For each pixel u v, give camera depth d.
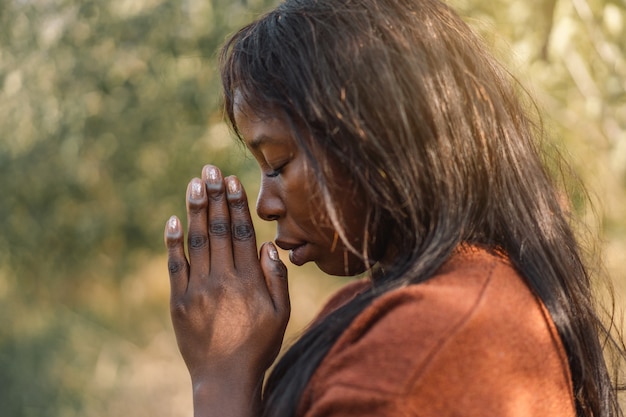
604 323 1.37
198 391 1.14
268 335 1.16
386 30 1.04
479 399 0.91
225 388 1.13
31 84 4.15
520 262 1.05
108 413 4.56
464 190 1.02
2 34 4.09
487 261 1.01
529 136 1.15
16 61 4.12
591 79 2.38
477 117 1.05
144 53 3.89
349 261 1.10
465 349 0.91
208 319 1.16
